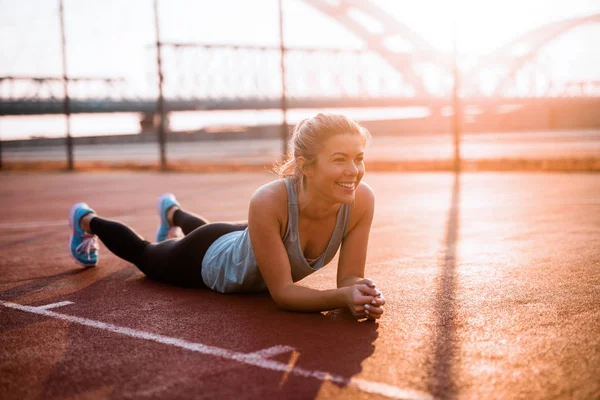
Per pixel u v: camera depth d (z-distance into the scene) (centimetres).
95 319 335
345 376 243
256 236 329
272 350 275
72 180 1953
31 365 266
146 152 5319
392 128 10531
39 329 319
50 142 9606
